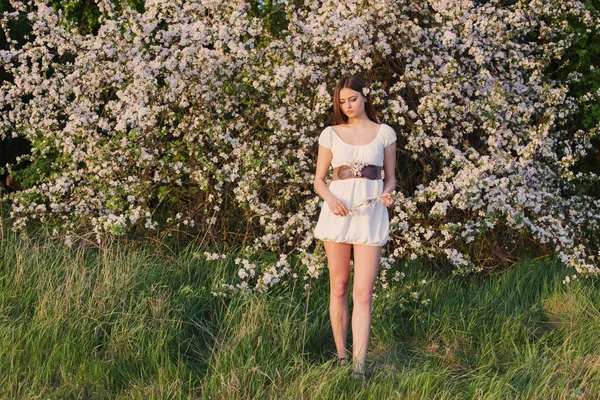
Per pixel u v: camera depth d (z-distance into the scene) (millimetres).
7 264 3855
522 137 4969
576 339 3643
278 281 3939
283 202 4605
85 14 5754
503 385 3059
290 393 2861
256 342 3318
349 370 3057
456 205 4629
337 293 3264
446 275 4637
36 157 5395
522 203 4477
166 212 5285
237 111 5027
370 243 3100
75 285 3605
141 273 3910
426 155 4926
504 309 4004
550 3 5176
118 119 4258
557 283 4383
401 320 3854
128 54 4500
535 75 4934
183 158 4879
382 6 4469
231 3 4590
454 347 3574
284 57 4605
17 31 5852
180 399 2775
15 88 4652
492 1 5223
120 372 2979
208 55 4379
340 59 4609
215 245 4664
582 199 5301
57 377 2939
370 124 3262
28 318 3383
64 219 4719
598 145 5863
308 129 4531
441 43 4887
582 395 2975
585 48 5672
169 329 3338
